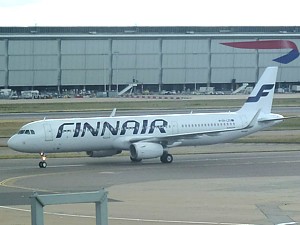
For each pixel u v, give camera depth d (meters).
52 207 55.59
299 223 48.75
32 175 83.19
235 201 59.62
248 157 104.50
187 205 57.47
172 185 72.12
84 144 96.06
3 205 57.81
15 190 69.00
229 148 119.00
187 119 103.50
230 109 198.00
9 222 49.34
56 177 80.94
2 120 166.75
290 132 146.50
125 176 81.44
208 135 103.94
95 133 96.38
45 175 83.12
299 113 183.38
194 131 103.31
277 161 97.62
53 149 94.25
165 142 100.50
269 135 139.88
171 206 56.97
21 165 95.50
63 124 95.00
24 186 72.62
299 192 65.44
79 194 32.06
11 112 192.75
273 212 53.56
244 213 53.09
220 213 53.16
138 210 54.78
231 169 88.19
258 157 104.12
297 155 106.50
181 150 116.81
